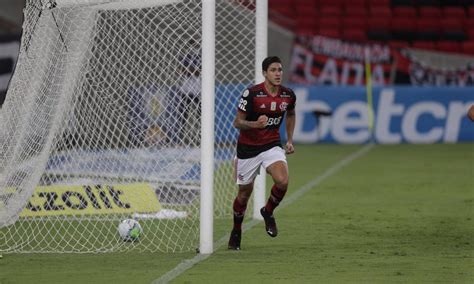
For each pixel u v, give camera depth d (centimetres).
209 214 3444
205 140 3419
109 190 4244
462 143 8862
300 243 3700
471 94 8938
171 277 2973
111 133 4191
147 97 3922
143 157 4459
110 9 3688
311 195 5375
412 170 6744
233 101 5334
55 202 4197
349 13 10875
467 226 4191
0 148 3644
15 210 3775
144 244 3634
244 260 3300
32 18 3519
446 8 11025
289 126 3488
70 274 3053
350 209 4781
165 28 3788
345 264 3219
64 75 3662
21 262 3297
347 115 8956
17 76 3553
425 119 8931
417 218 4450
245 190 3466
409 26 10775
